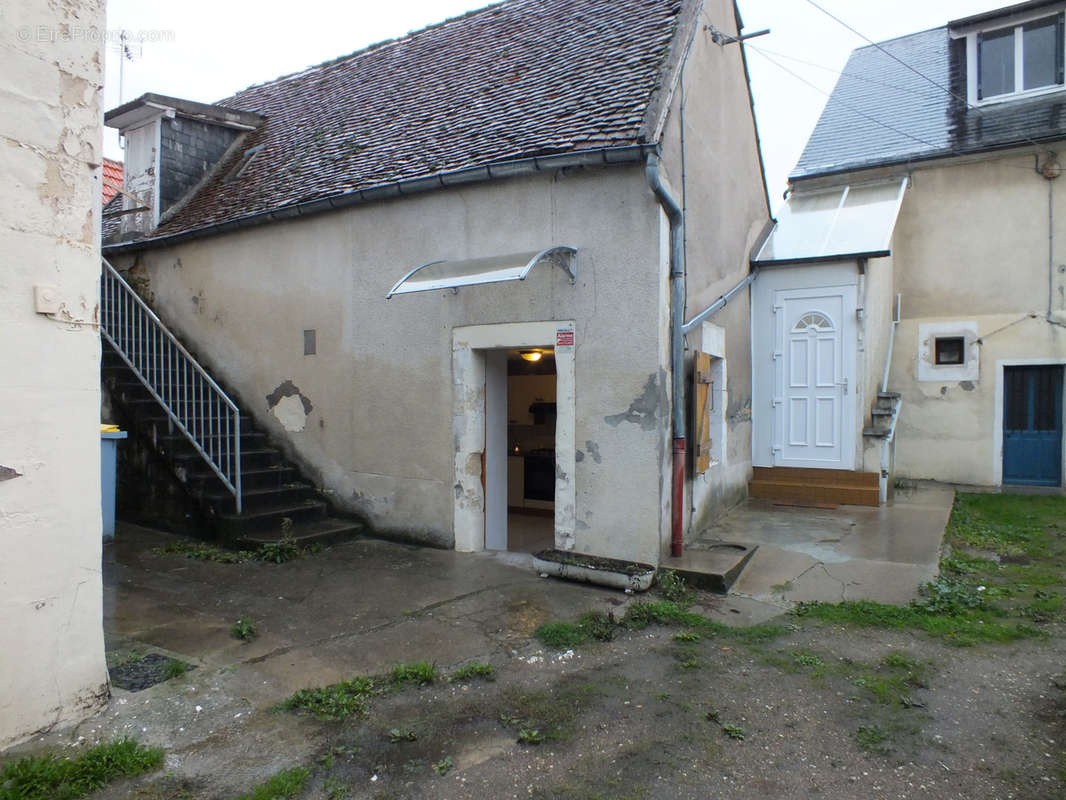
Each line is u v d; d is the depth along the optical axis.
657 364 5.84
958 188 11.38
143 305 8.20
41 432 3.29
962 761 3.17
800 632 4.77
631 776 3.06
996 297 11.10
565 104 6.87
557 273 6.30
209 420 7.46
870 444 8.90
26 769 2.94
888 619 4.93
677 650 4.46
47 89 3.33
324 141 9.38
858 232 9.99
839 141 12.97
